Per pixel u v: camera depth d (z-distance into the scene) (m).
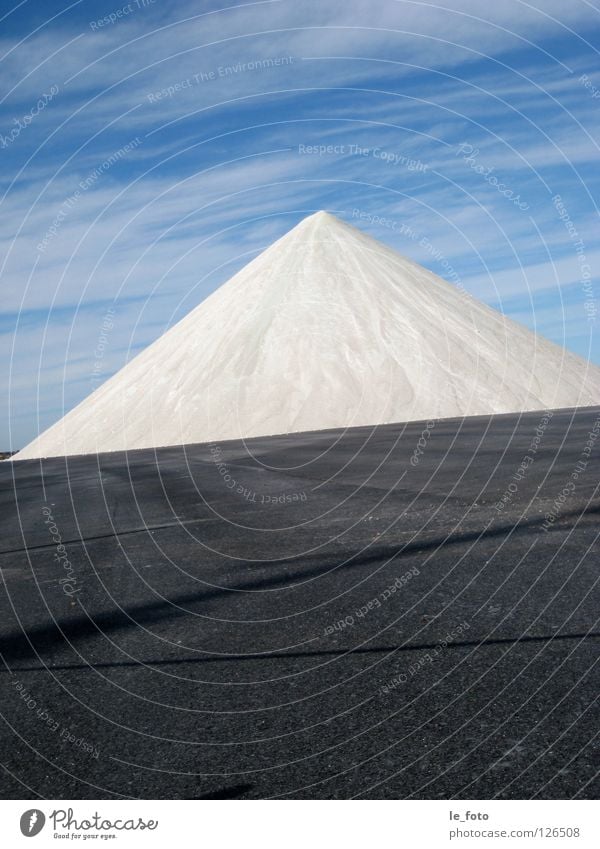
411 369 35.62
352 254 43.50
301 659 3.98
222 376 37.25
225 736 3.12
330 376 35.44
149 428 36.44
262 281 42.69
